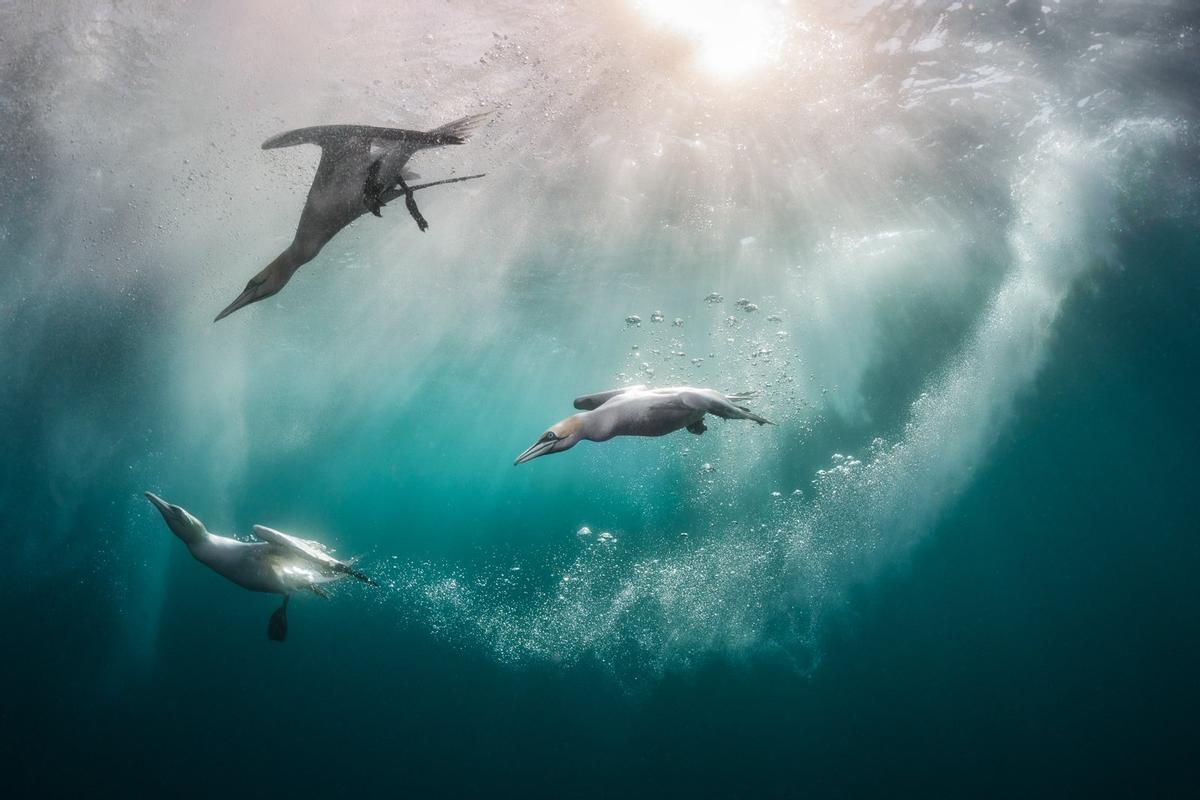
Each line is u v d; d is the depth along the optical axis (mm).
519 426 48188
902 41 10820
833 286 21750
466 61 10016
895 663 17422
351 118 10781
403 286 20844
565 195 14914
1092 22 10859
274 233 14570
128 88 9836
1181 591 22203
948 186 16094
